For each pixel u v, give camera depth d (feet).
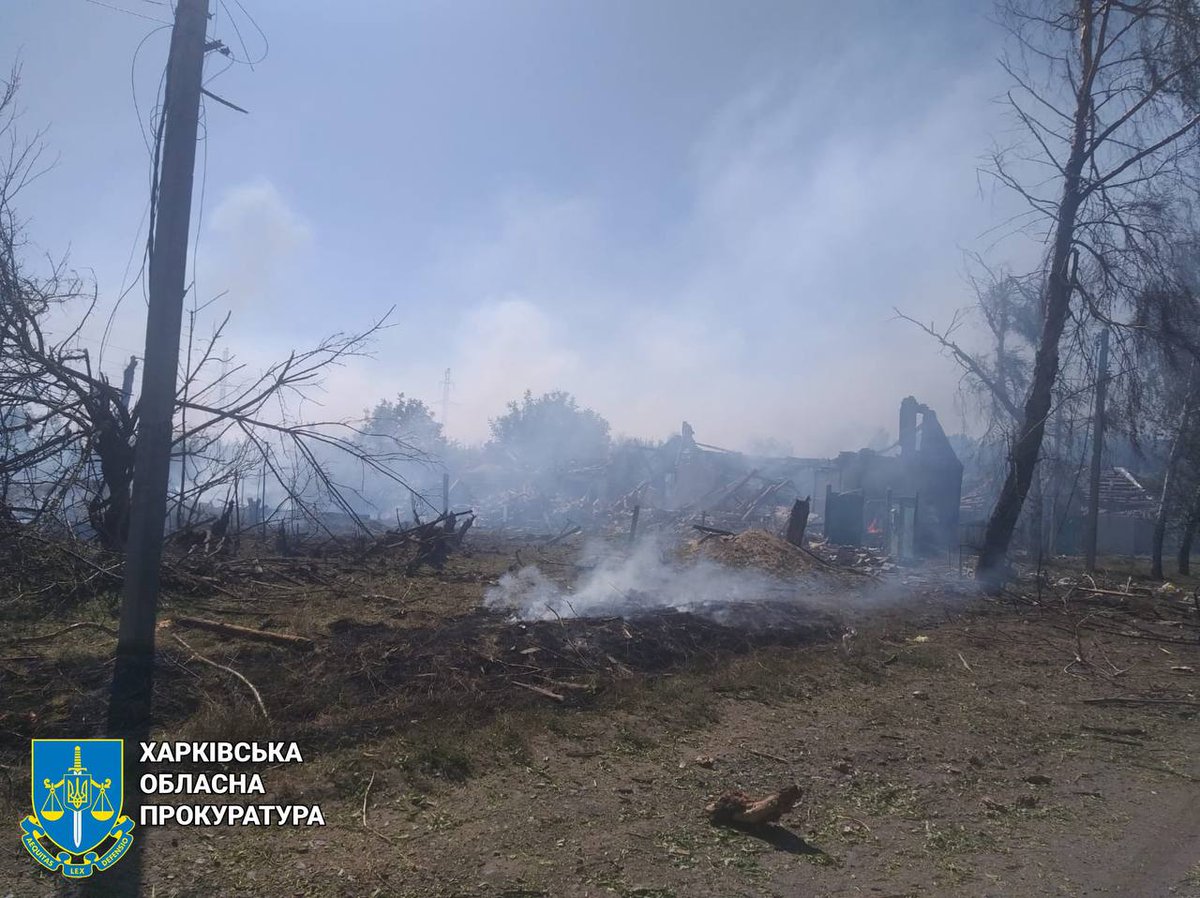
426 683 25.08
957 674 34.68
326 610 38.81
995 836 17.99
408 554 63.16
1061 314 62.75
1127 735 26.86
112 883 13.75
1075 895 15.12
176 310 22.13
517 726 22.30
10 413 31.24
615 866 15.43
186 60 22.31
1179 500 98.99
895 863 16.34
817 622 41.60
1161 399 66.23
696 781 20.07
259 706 21.45
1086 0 60.64
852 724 25.98
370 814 16.87
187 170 22.33
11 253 32.65
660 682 28.17
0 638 27.32
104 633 28.78
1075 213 61.82
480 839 16.11
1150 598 62.44
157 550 21.67
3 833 15.28
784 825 17.94
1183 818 19.35
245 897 13.52
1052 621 51.26
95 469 33.58
